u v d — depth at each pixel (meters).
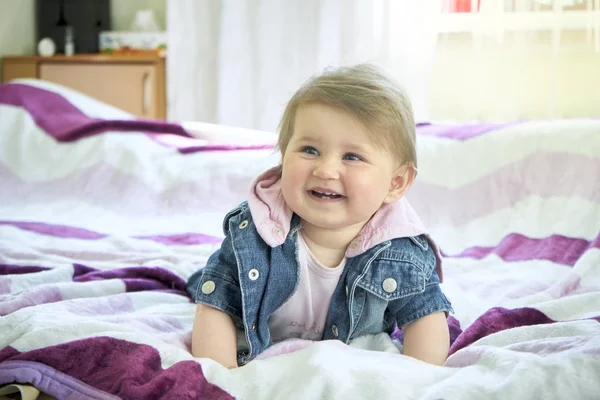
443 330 0.93
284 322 0.96
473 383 0.72
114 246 1.44
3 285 1.13
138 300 1.09
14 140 1.95
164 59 2.69
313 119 0.86
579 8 2.15
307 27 2.49
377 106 0.86
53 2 2.91
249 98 2.60
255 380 0.75
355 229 0.93
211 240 1.52
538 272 1.27
